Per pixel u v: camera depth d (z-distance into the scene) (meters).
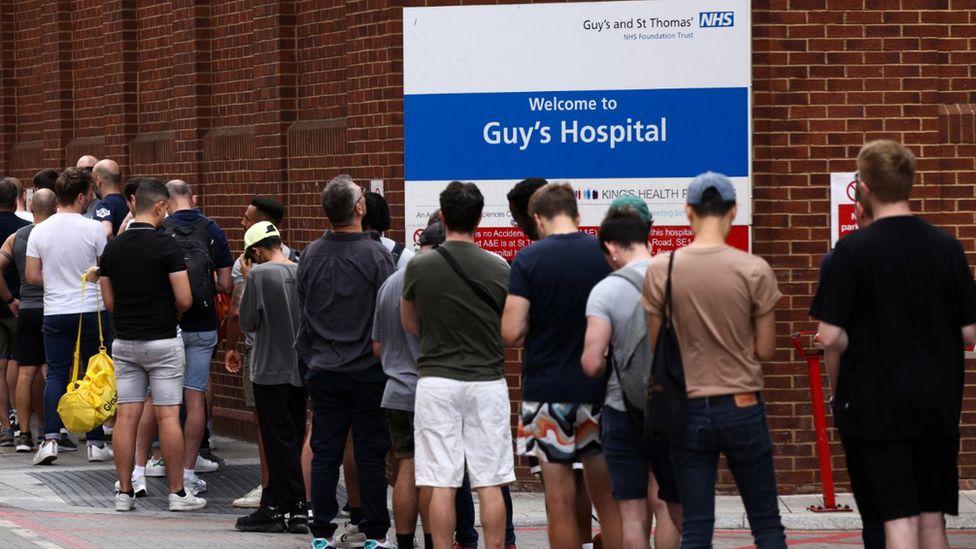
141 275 16.09
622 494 11.16
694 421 10.16
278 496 15.12
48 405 19.92
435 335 12.27
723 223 10.32
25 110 29.56
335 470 13.83
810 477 16.61
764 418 10.26
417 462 12.27
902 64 16.64
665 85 16.83
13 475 19.00
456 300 12.19
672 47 16.80
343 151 19.52
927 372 10.09
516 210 12.73
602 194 17.03
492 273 12.30
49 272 19.75
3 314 21.48
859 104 16.62
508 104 17.17
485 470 12.20
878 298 10.09
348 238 13.79
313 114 20.72
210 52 23.05
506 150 17.20
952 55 16.75
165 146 24.02
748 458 10.20
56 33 27.45
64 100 27.52
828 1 16.56
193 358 17.36
